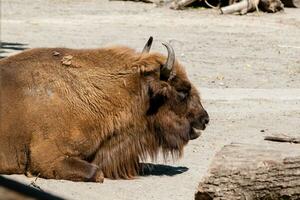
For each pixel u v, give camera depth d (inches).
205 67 2605.8
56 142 1232.2
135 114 1274.6
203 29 3565.5
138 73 1268.5
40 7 4264.3
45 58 1269.7
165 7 4212.6
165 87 1267.2
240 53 2935.5
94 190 1186.6
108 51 1290.6
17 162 1245.1
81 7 4271.7
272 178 978.7
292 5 4306.1
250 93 2183.8
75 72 1259.8
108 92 1261.1
